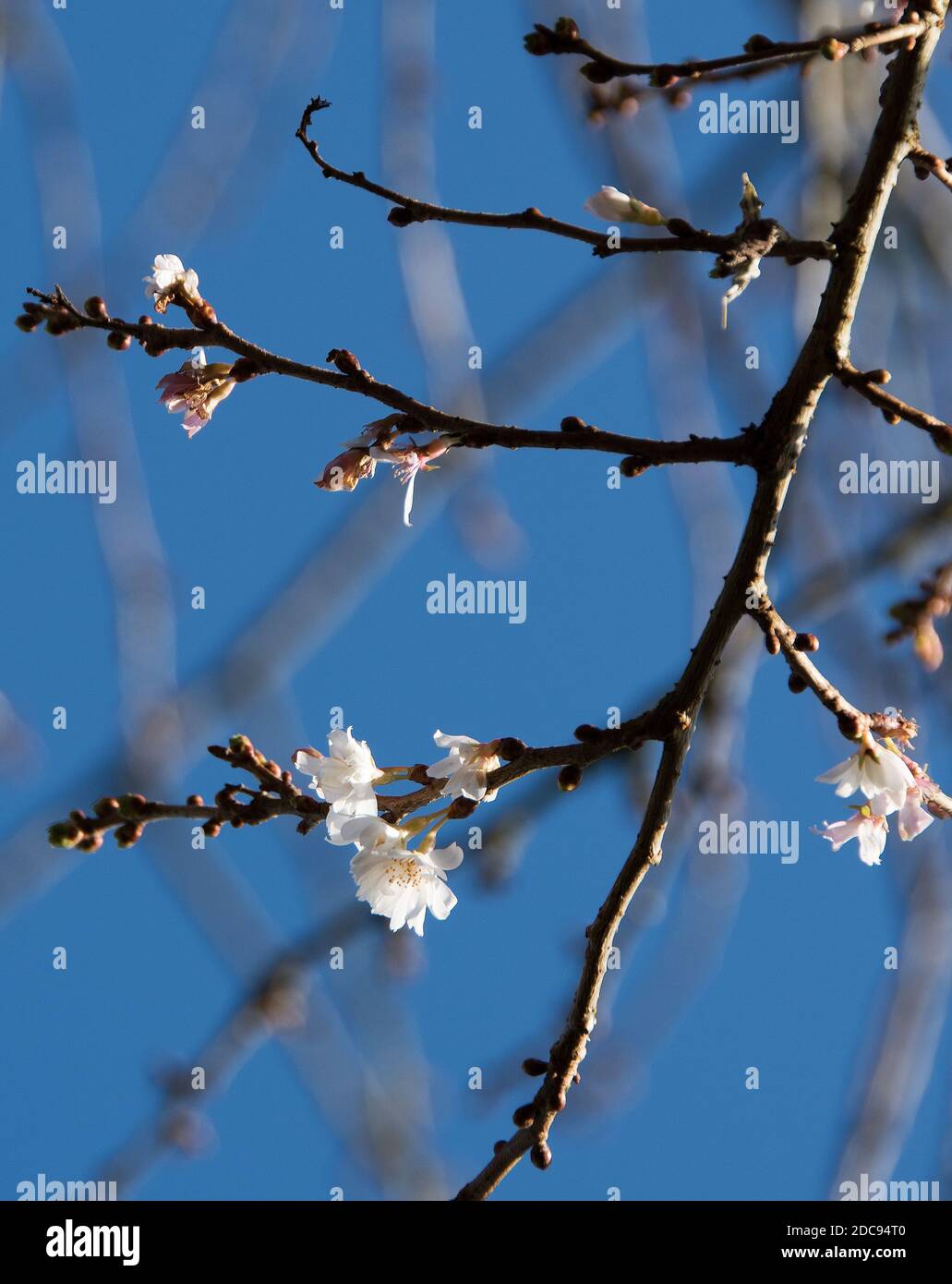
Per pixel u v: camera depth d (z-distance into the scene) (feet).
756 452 5.13
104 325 5.23
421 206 5.14
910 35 5.15
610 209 5.13
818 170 6.06
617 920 5.11
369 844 5.14
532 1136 5.09
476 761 5.15
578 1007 5.10
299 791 5.20
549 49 5.18
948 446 5.08
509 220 5.12
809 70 6.03
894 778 5.11
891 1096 6.14
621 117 6.08
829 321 5.13
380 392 5.17
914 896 6.17
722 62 5.15
